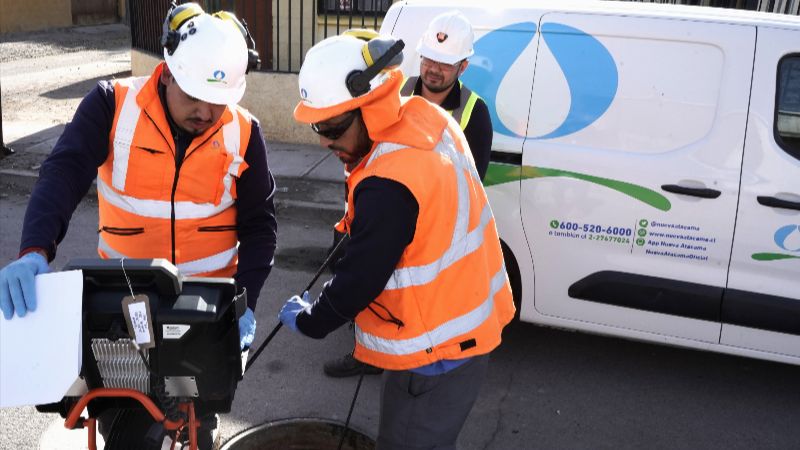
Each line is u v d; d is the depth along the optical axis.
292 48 8.72
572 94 3.59
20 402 1.44
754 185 3.36
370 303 2.06
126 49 15.53
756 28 3.39
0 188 6.51
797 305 3.39
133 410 1.92
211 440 2.38
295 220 6.06
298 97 7.98
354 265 1.90
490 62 3.75
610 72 3.54
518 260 3.74
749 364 4.04
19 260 1.67
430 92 3.46
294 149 7.88
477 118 3.45
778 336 3.45
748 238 3.39
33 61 13.45
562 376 3.85
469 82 3.78
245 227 2.34
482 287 2.11
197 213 2.23
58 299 1.57
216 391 1.76
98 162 2.09
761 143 3.36
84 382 1.77
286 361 3.87
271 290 4.73
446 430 2.22
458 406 2.20
